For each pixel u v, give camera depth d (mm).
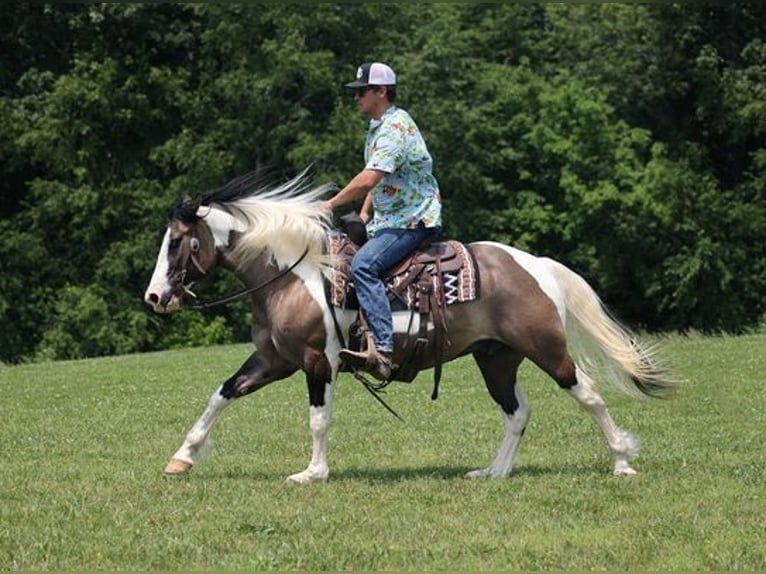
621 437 10969
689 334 26594
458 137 42688
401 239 10555
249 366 11125
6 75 43500
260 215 10609
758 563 8000
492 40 48312
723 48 44469
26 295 41938
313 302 10477
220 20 41562
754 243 43188
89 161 41875
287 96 43625
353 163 40531
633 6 44062
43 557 8219
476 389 18312
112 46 43438
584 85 44688
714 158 45594
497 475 10969
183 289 10695
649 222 42531
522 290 10680
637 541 8523
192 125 43250
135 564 8062
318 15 41438
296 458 12508
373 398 17406
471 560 8102
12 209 44219
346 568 7941
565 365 10750
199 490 10312
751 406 15805
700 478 10727
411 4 44031
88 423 15430
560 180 43312
